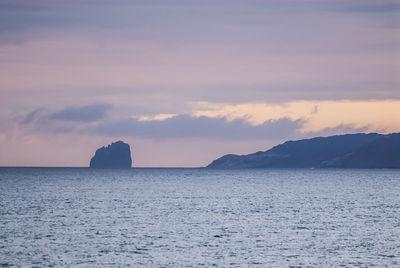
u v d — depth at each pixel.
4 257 84.69
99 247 93.38
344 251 90.88
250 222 127.44
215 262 82.62
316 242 99.31
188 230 113.62
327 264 81.44
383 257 86.25
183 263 81.81
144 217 136.75
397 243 98.50
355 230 114.56
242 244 97.06
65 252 88.88
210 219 133.00
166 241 99.75
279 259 84.69
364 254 88.44
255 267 79.56
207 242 98.94
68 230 112.50
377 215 143.25
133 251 90.25
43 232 109.44
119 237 103.81
